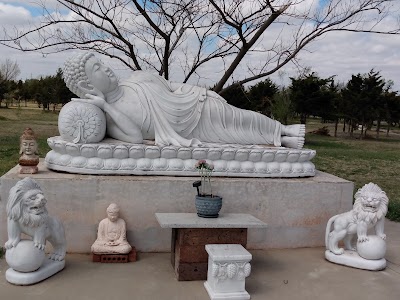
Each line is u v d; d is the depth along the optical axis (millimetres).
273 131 5164
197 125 4840
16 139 15266
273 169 4652
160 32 6312
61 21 6266
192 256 3676
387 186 9672
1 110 33000
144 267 3914
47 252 4098
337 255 4176
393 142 25109
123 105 4645
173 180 4285
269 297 3424
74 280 3551
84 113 4305
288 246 4609
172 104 4746
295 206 4578
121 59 6844
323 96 23234
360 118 26234
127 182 4199
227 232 3754
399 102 28078
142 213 4250
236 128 5016
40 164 4805
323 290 3588
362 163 13867
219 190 4391
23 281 3391
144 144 4539
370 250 4023
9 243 3416
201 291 3467
